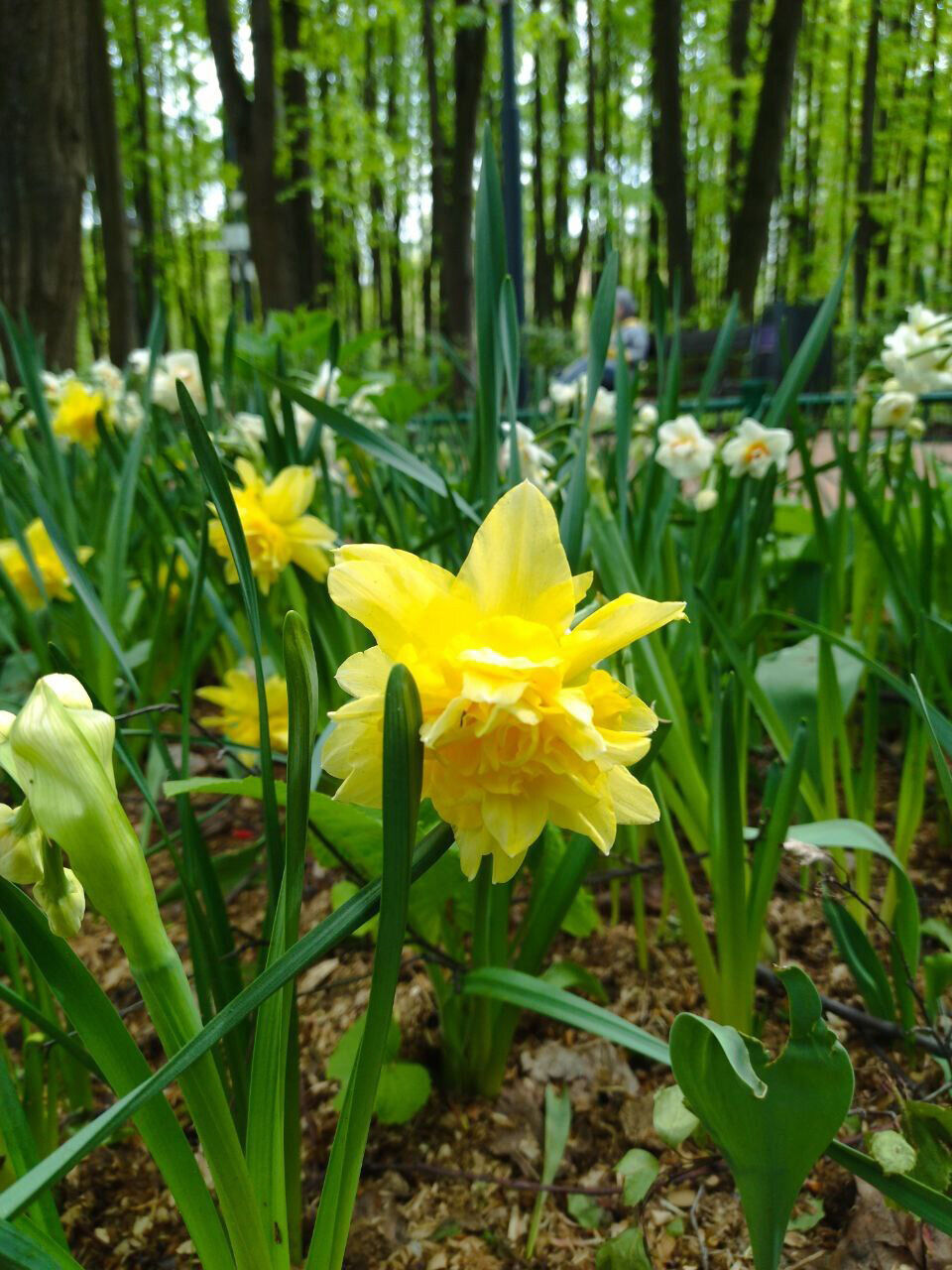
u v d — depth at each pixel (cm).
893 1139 34
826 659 61
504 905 46
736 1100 32
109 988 60
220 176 523
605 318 49
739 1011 50
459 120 400
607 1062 53
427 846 27
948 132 625
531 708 23
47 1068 52
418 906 45
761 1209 35
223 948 44
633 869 57
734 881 48
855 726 82
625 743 24
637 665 56
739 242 374
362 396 99
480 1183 47
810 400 116
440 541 62
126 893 25
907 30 603
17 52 193
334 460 82
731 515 72
